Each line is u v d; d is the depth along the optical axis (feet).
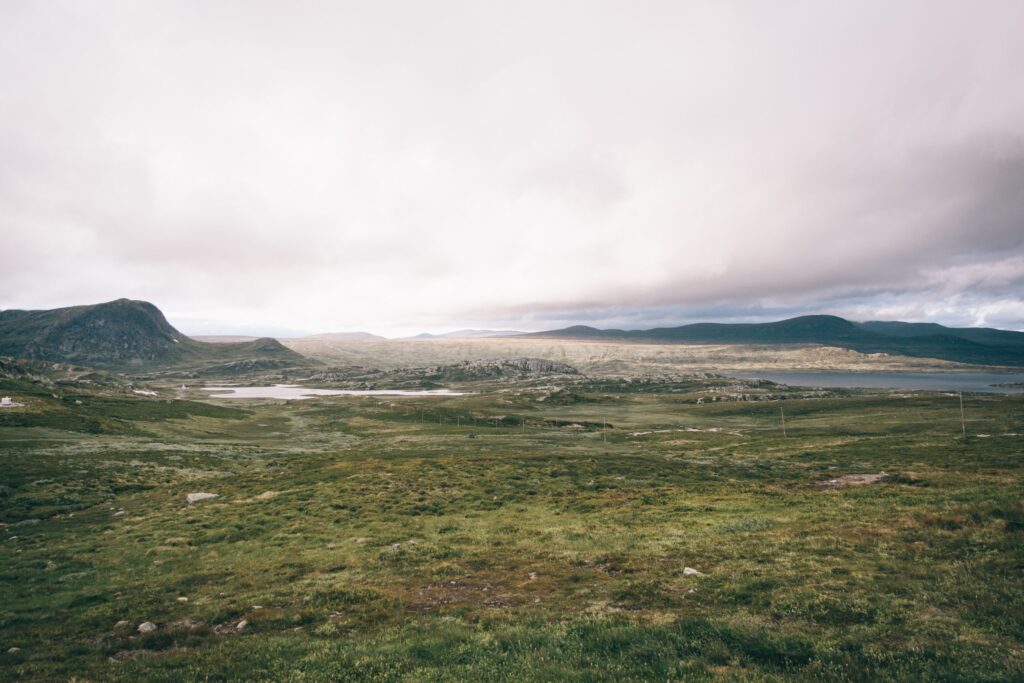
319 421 586.45
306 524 130.11
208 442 369.09
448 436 440.86
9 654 59.62
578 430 521.65
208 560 103.19
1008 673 41.60
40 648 61.72
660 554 88.58
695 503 135.64
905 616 54.08
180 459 267.18
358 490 170.30
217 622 70.33
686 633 54.24
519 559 93.30
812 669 45.44
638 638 53.36
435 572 88.58
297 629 66.13
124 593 84.48
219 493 180.34
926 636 49.55
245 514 143.54
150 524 136.15
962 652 45.57
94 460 244.83
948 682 41.45
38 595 84.23
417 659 52.65
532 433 478.59
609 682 45.19
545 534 111.34
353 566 94.68
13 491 178.60
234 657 55.52
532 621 61.98
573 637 55.21
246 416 593.01
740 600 63.93
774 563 76.64
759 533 95.45
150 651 60.64
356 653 54.75
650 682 44.83
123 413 467.93
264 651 57.11
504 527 121.29
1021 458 208.54
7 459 231.71
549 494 164.66
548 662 49.93
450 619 64.75
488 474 199.21
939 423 406.00
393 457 275.39
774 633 52.11
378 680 48.52
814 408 643.04
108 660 57.47
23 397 421.18
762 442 348.79
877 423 450.71
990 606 54.34
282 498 162.50
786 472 212.02
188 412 545.44
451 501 156.87
